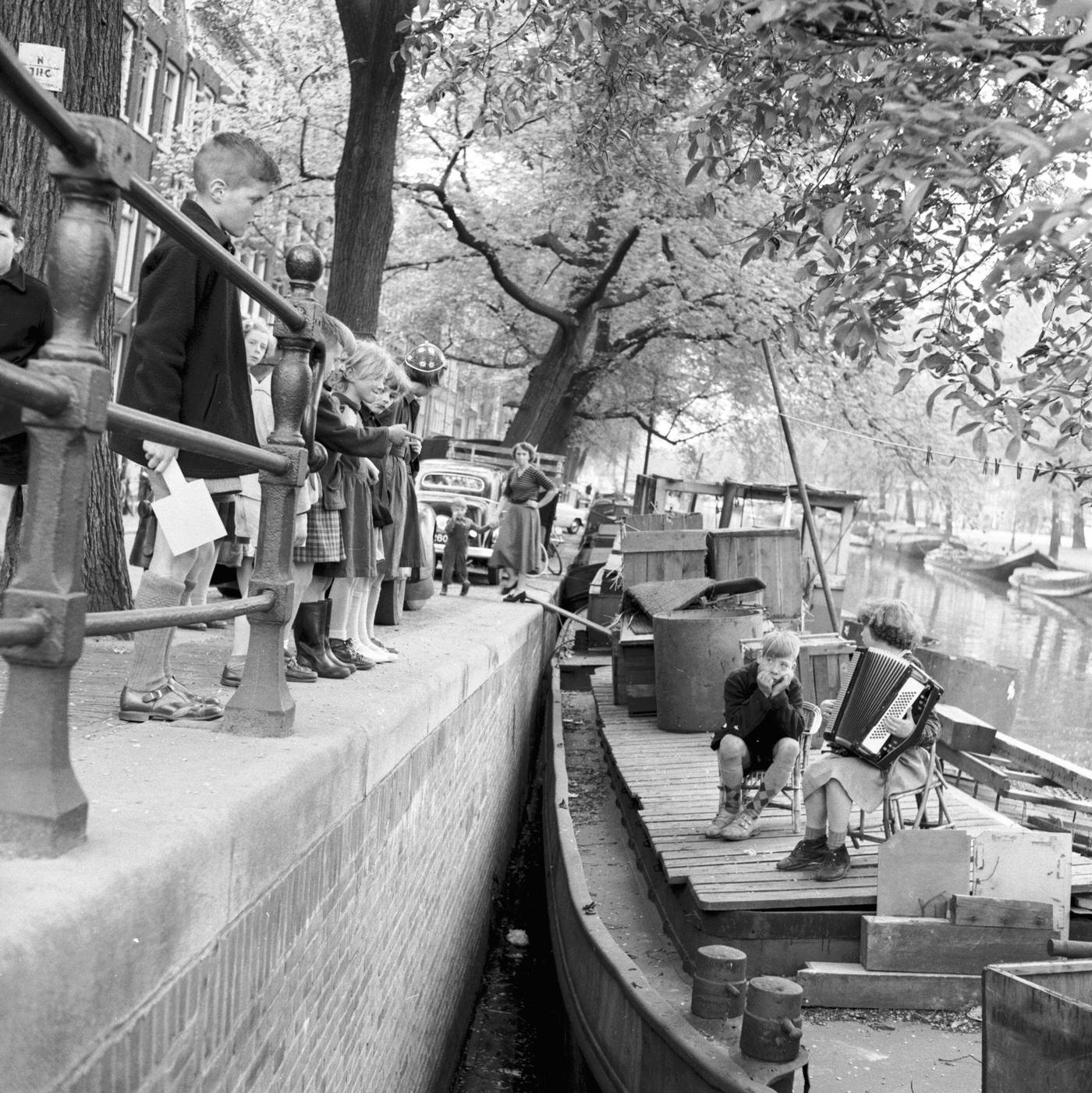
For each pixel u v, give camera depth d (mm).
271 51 22969
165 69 26719
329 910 3646
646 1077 5062
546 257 28781
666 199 23328
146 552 7004
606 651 16078
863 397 28031
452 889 6656
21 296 4023
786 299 25047
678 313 27375
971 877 5742
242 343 3852
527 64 7250
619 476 65375
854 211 4012
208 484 4156
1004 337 4160
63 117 1893
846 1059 5062
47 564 2072
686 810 7352
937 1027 5398
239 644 4898
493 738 8703
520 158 24891
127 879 2088
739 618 10008
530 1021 8062
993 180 3781
